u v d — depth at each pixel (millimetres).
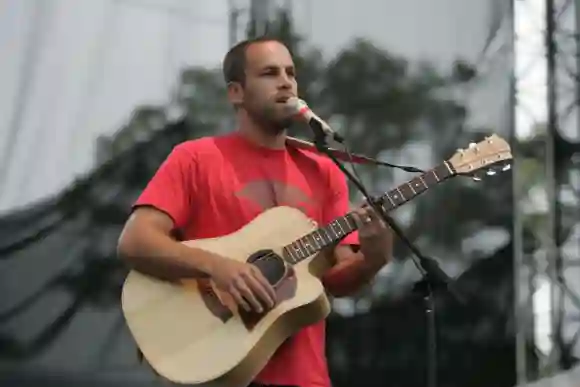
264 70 5668
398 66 10312
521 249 10422
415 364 10016
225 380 5199
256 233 5496
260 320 5250
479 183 10305
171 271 5270
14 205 8945
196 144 5641
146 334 5406
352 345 9930
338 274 5695
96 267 9102
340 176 5934
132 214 5488
